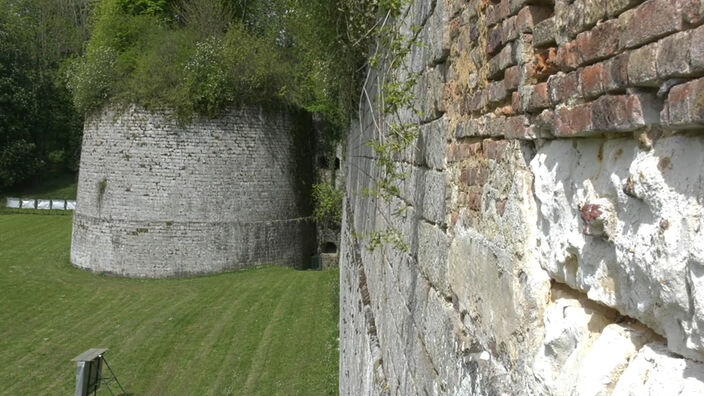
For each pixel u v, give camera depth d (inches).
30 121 1556.3
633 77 59.3
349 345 386.9
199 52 942.4
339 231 1125.1
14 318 755.4
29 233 1230.9
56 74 1593.3
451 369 112.3
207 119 951.6
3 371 602.9
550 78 79.6
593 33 68.4
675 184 53.2
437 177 139.0
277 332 685.3
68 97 1619.1
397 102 172.2
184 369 603.5
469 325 112.3
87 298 845.2
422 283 150.4
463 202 119.8
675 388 52.4
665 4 54.7
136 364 619.8
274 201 1010.7
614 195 64.2
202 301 820.0
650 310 57.9
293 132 1041.5
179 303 815.7
